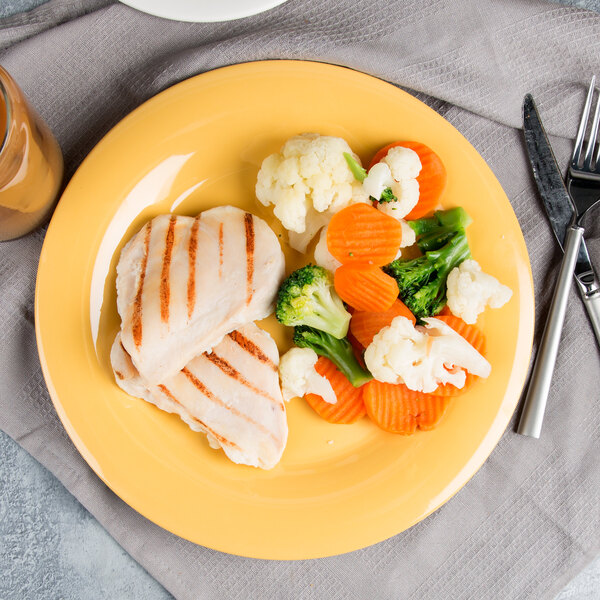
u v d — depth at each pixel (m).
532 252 0.81
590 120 0.81
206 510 0.78
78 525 0.81
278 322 0.79
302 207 0.76
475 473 0.81
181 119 0.77
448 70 0.79
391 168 0.76
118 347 0.77
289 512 0.78
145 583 0.81
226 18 0.72
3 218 0.75
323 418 0.78
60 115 0.79
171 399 0.77
